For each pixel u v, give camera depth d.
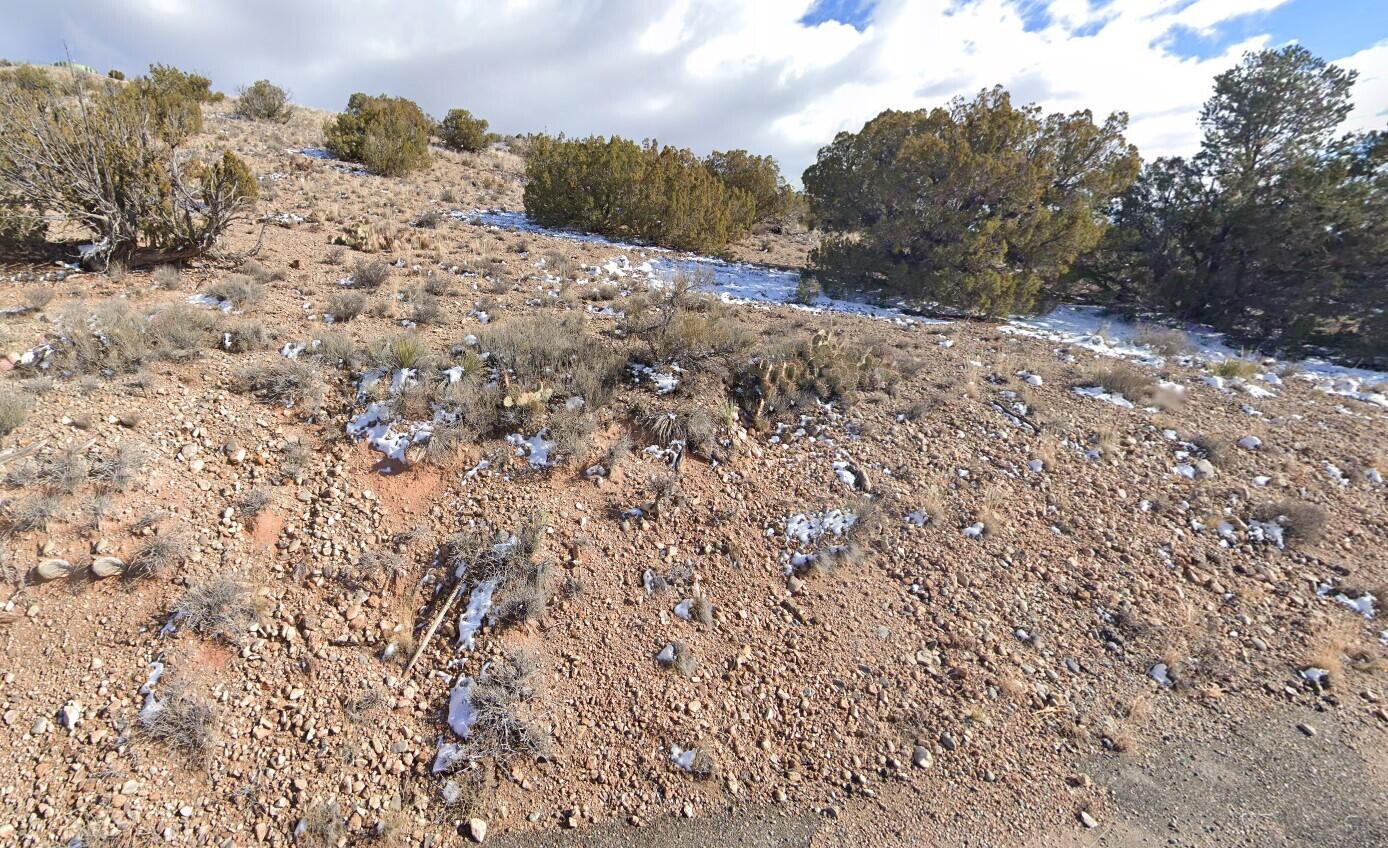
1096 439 7.55
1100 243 13.52
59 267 8.10
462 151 25.17
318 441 5.88
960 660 5.10
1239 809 4.14
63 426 5.18
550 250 12.63
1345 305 11.66
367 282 8.89
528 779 4.14
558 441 6.11
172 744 3.93
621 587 5.29
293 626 4.70
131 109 8.80
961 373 8.83
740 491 6.32
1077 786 4.28
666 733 4.48
